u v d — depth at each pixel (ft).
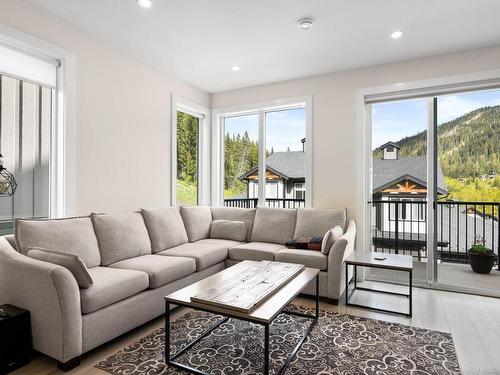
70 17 9.09
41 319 6.35
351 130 12.84
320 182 13.39
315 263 10.23
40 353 6.92
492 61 10.64
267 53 11.41
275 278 7.54
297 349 7.01
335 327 8.21
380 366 6.39
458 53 11.10
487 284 11.21
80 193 9.74
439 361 6.57
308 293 10.36
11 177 8.57
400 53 11.30
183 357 6.75
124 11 8.76
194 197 16.02
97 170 10.31
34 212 9.11
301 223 12.60
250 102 15.15
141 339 7.60
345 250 9.98
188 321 8.63
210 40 10.46
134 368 6.34
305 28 9.62
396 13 8.74
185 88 14.42
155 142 12.73
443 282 11.56
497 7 8.39
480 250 11.59
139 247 10.00
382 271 12.89
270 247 11.78
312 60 11.99
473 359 6.69
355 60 11.94
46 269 6.23
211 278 7.60
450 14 8.75
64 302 6.10
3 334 6.04
